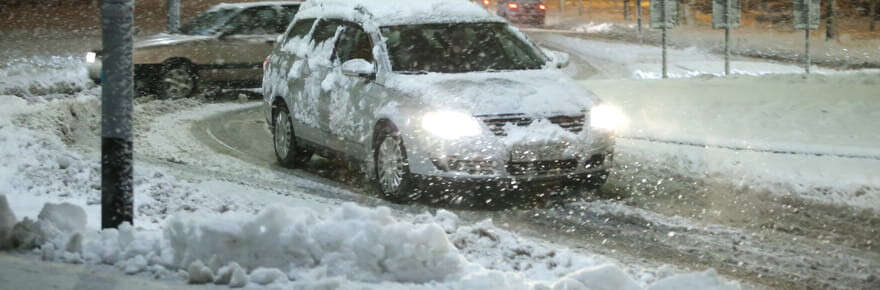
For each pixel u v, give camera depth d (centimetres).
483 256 639
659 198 901
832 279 648
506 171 839
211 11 1759
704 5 4141
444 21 979
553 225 801
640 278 612
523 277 556
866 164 971
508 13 3600
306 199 882
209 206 809
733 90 1455
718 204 875
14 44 2639
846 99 1321
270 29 1714
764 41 2834
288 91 1066
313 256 551
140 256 565
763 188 912
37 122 1217
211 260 540
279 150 1097
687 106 1358
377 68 924
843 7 3716
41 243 613
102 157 633
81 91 1753
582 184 881
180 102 1600
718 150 1062
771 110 1284
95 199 798
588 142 866
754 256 705
